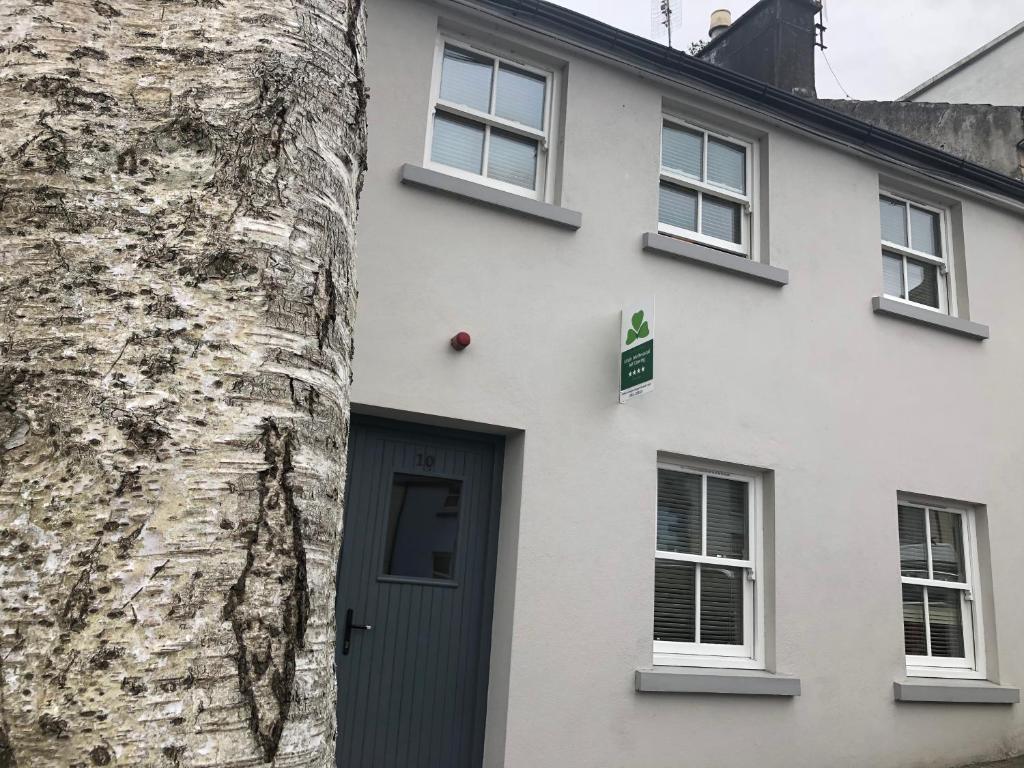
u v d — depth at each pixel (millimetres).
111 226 1679
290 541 1630
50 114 1729
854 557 6840
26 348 1557
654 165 6684
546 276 6012
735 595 6504
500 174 6324
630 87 6730
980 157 10055
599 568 5711
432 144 6098
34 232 1635
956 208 8508
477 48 6355
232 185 1798
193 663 1456
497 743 5273
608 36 6398
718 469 6590
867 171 7871
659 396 6262
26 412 1519
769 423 6703
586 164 6383
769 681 6102
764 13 11109
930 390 7672
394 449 5578
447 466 5719
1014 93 12102
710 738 5859
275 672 1537
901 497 7477
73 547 1456
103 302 1617
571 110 6430
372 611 5309
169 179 1768
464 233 5785
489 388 5629
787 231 7242
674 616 6191
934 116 10617
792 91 10648
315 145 1969
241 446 1623
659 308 6426
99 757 1361
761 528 6641
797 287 7156
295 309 1785
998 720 7215
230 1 1990
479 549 5711
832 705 6434
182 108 1830
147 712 1402
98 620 1425
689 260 6625
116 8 1882
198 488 1561
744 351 6738
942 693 6883
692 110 7113
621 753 5520
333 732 1702
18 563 1433
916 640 7258
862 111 11375
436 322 5559
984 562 7660
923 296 8289
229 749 1449
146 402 1573
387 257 5504
